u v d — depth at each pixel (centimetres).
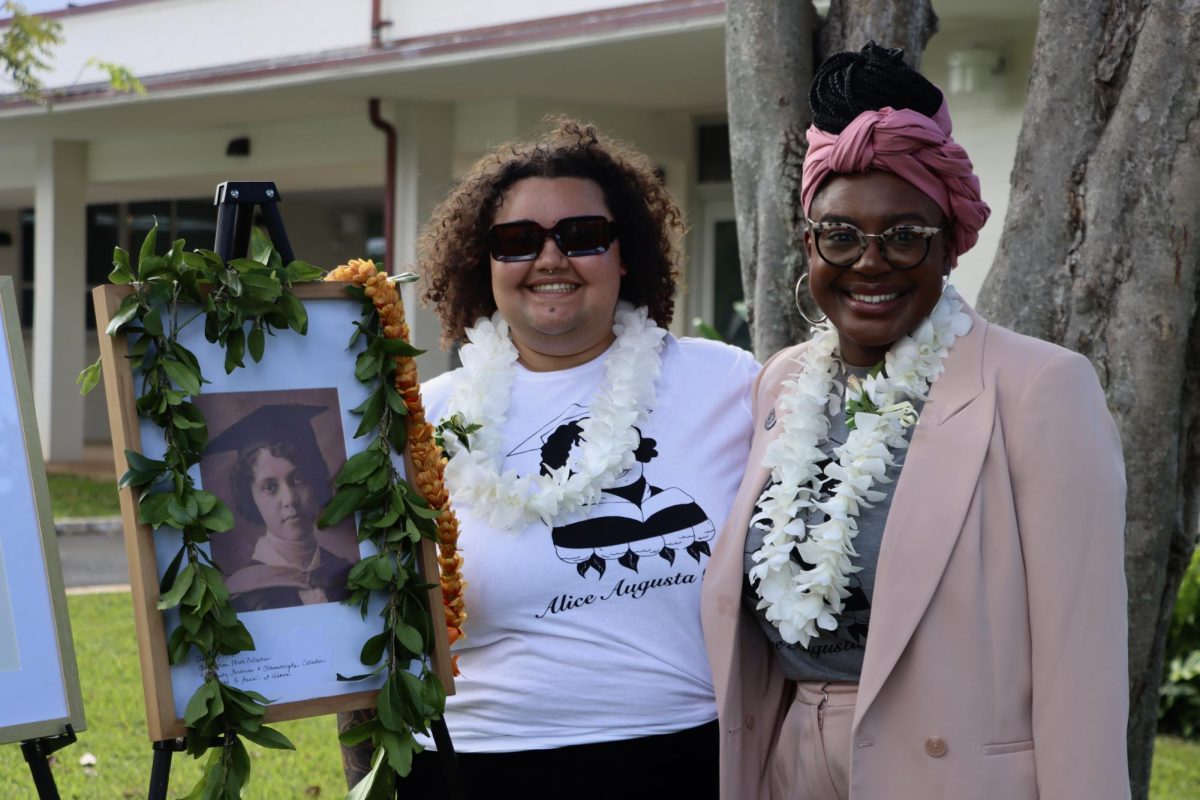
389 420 250
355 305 253
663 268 297
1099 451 226
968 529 229
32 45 1184
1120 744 220
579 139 285
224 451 238
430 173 1124
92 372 243
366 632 244
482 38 902
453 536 255
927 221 237
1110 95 309
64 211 1468
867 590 239
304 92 1077
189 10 1255
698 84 1015
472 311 300
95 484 1326
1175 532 320
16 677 224
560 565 261
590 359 283
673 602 262
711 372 284
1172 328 304
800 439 251
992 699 226
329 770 495
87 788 468
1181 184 301
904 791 230
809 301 353
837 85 241
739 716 257
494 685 263
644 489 266
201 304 238
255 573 238
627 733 259
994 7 732
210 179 1424
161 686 227
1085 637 221
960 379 238
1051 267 313
